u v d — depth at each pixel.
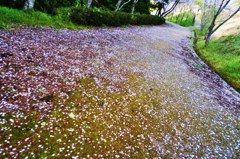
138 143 6.22
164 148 6.42
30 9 15.22
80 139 5.50
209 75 16.23
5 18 12.24
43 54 9.30
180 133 7.40
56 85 7.32
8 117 5.28
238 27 30.16
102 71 9.84
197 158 6.46
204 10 44.00
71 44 12.05
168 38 27.50
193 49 26.45
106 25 22.72
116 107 7.51
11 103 5.73
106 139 5.88
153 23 40.66
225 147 7.45
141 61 13.39
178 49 22.05
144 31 26.92
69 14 17.97
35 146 4.81
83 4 25.80
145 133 6.77
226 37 27.67
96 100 7.43
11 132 4.93
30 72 7.49
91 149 5.35
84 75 8.79
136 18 31.53
